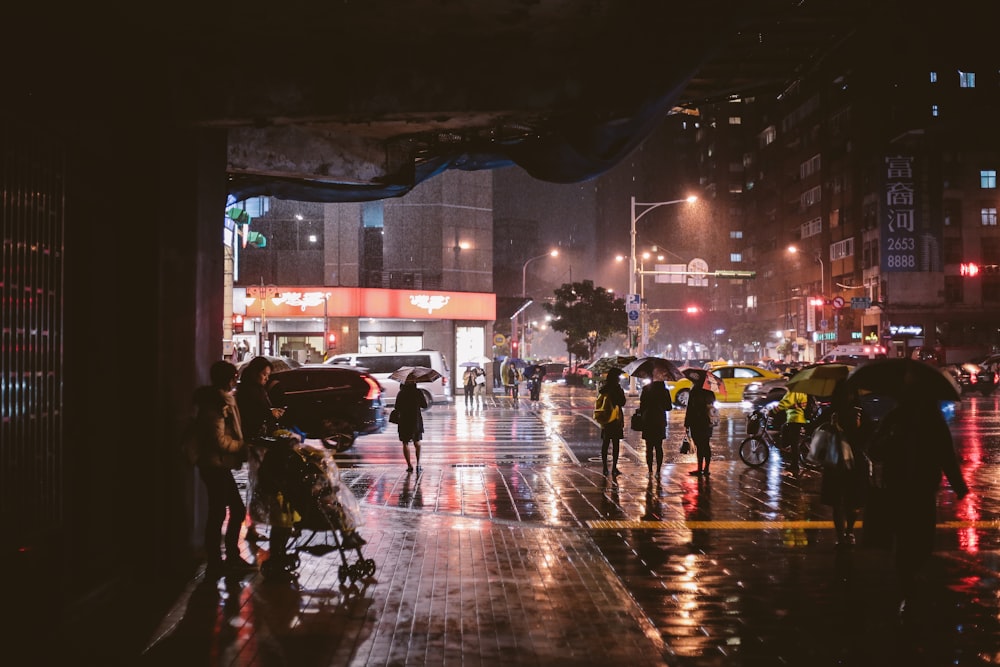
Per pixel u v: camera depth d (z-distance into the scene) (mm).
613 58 6953
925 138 74438
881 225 74625
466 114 7402
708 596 7074
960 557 8523
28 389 5422
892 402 20391
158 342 7230
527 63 7266
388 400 32781
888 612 6621
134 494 7234
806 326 95312
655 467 16297
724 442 21344
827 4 7707
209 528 7449
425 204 48750
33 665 5293
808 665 5445
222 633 6008
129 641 5793
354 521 7715
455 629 6133
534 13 6578
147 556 7273
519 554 8648
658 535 9688
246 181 11008
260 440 7836
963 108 74812
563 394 48656
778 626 6262
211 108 7289
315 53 7316
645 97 6895
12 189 5250
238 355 37719
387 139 10258
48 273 5719
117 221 7148
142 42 7129
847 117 84812
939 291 73875
